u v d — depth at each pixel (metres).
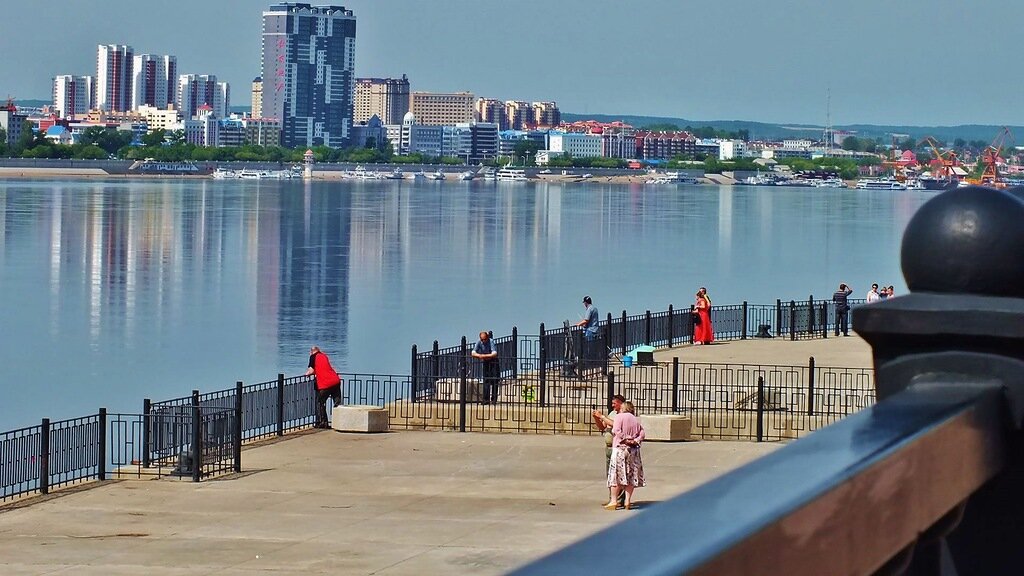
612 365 74.50
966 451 7.32
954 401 7.48
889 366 7.98
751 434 58.41
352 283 173.88
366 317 141.12
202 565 37.75
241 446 56.62
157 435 54.25
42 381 104.50
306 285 171.25
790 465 6.11
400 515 44.47
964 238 7.61
